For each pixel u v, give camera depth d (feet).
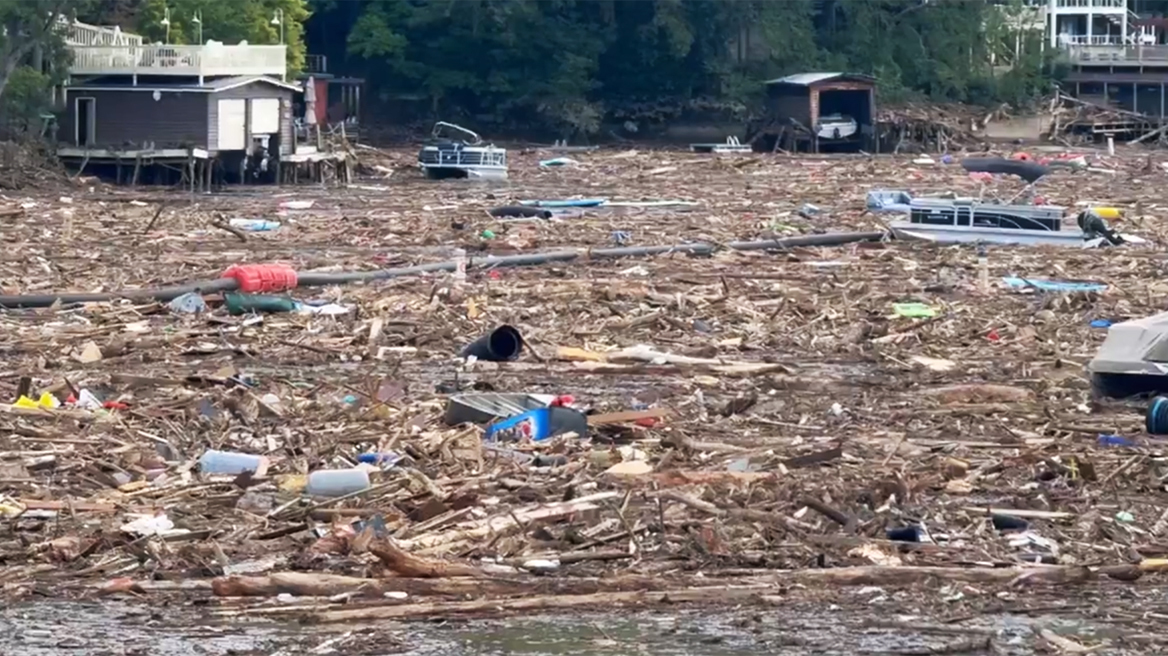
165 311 189.06
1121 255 258.57
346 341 170.09
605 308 191.62
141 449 119.24
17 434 122.72
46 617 87.35
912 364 162.30
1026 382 152.25
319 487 107.76
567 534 98.89
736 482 109.81
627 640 84.58
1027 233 273.54
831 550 98.12
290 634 85.40
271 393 140.87
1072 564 96.12
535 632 85.66
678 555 96.78
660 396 143.74
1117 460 118.93
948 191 383.24
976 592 91.71
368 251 258.37
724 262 244.22
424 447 118.42
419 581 91.97
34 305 192.24
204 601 89.86
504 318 184.85
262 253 254.47
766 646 83.66
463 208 336.70
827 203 351.25
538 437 123.34
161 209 308.81
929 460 118.93
